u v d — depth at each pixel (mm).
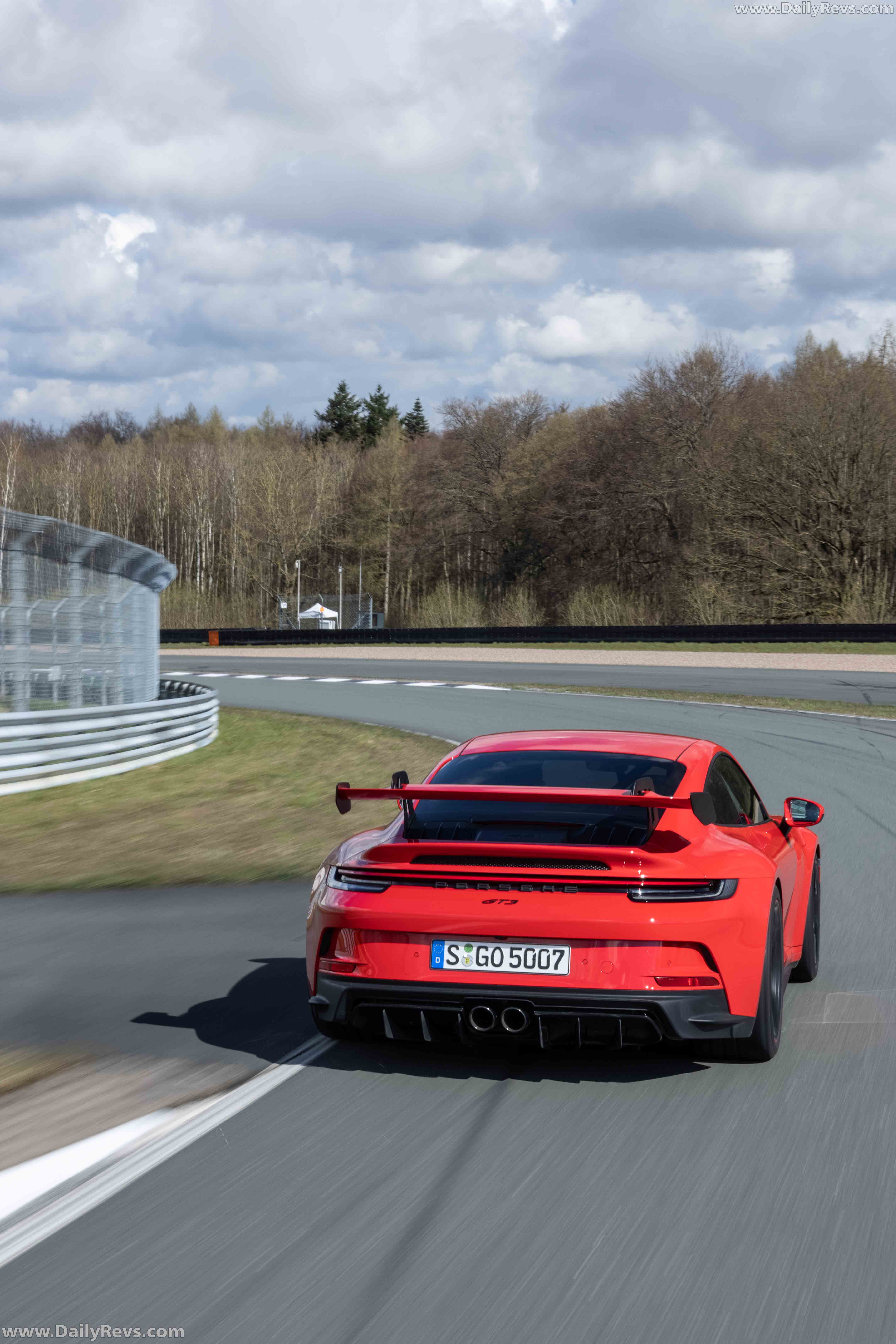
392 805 15703
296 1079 5422
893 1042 5859
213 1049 5906
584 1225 3879
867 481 55188
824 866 10852
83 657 19188
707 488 63125
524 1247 3736
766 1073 5422
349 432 151625
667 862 5074
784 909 6035
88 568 19422
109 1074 5523
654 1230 3840
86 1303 3418
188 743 21938
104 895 10156
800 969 7109
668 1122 4809
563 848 5031
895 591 55562
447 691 35281
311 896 7266
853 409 55406
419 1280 3533
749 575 57781
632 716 26734
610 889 5008
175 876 11023
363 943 5230
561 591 82625
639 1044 5051
